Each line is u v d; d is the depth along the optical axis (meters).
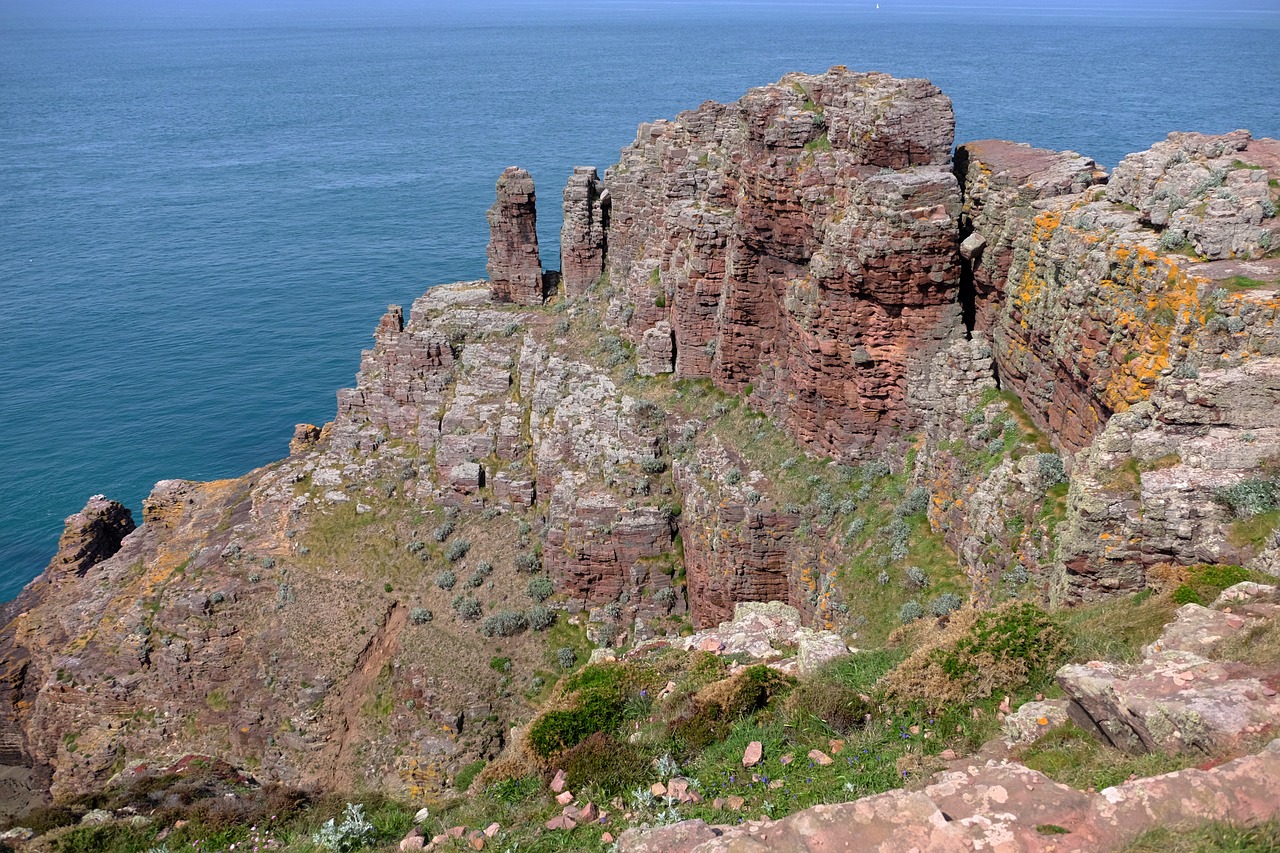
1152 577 23.64
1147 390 26.52
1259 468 23.70
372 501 58.50
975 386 37.66
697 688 26.42
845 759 20.92
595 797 22.28
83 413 99.31
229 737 50.47
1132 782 15.12
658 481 50.38
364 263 147.50
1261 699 16.34
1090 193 33.44
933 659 22.56
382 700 48.41
